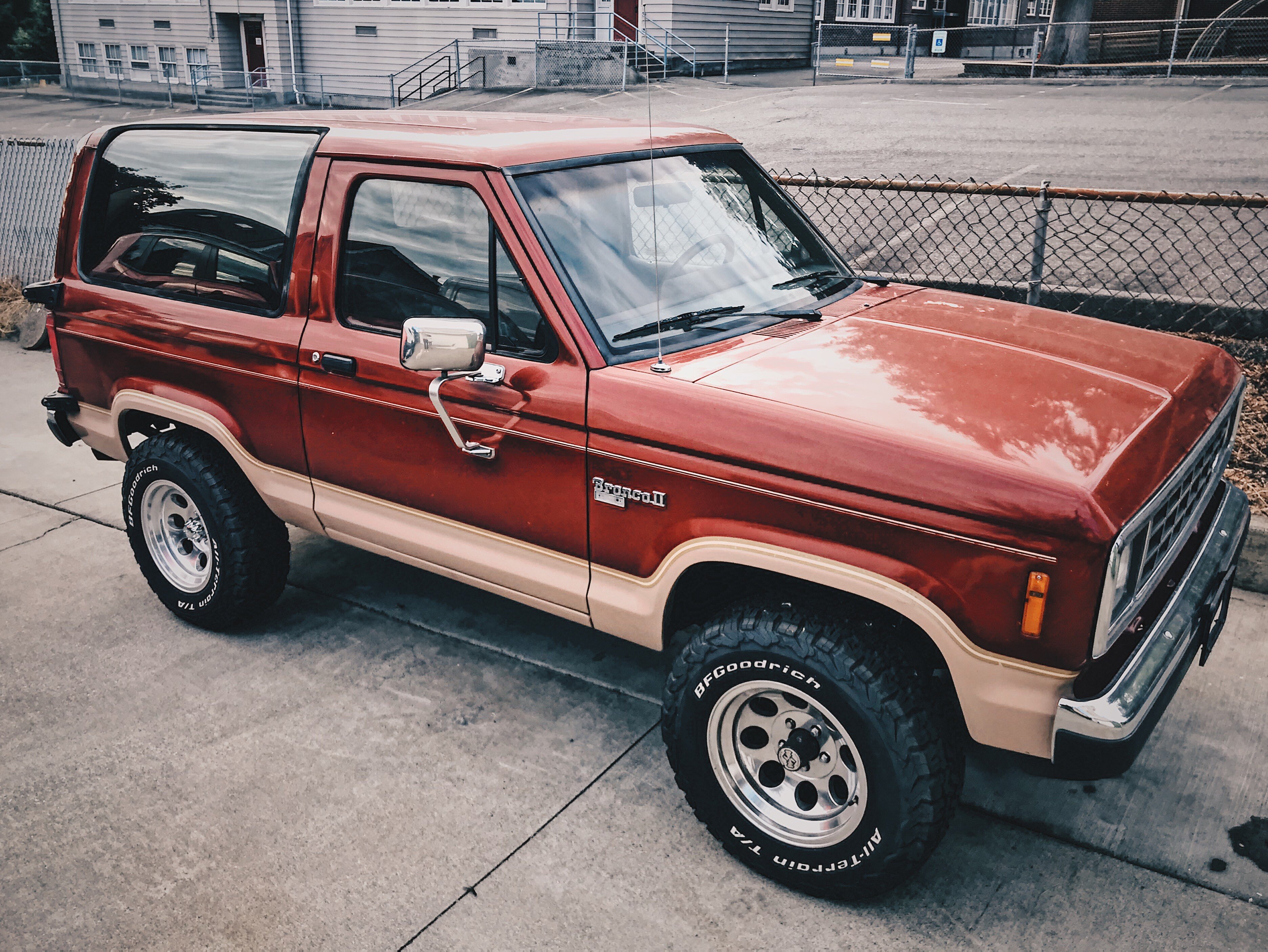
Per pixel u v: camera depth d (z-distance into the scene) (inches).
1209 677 149.3
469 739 139.9
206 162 149.7
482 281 120.5
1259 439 202.5
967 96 788.6
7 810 126.6
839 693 100.4
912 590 95.9
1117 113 649.6
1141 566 95.3
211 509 153.9
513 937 107.0
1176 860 116.3
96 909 111.3
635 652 161.8
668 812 126.0
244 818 124.8
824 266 148.9
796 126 664.4
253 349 141.9
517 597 129.0
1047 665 91.6
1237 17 920.9
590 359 112.7
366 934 107.5
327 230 134.3
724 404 104.1
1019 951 104.2
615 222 124.6
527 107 807.1
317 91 1068.5
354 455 136.7
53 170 384.8
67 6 1221.1
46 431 269.3
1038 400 104.3
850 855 105.8
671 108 773.9
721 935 107.0
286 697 149.9
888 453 95.6
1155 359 118.2
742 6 994.7
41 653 162.7
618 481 112.0
